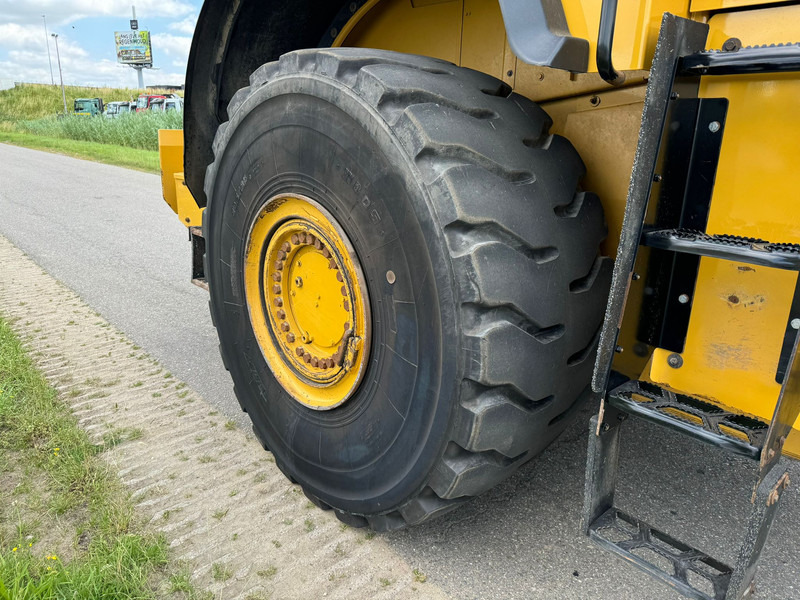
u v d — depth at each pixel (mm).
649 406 1398
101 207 9211
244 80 2811
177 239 7074
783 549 2082
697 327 1541
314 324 2076
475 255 1476
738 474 2480
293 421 2197
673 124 1365
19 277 5418
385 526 1979
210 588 1899
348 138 1716
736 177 1413
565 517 2234
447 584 1925
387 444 1824
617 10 1332
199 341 4000
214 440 2771
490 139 1587
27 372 3299
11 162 15836
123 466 2549
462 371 1545
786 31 1287
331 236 1878
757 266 1426
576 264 1659
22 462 2537
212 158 3074
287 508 2293
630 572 1971
